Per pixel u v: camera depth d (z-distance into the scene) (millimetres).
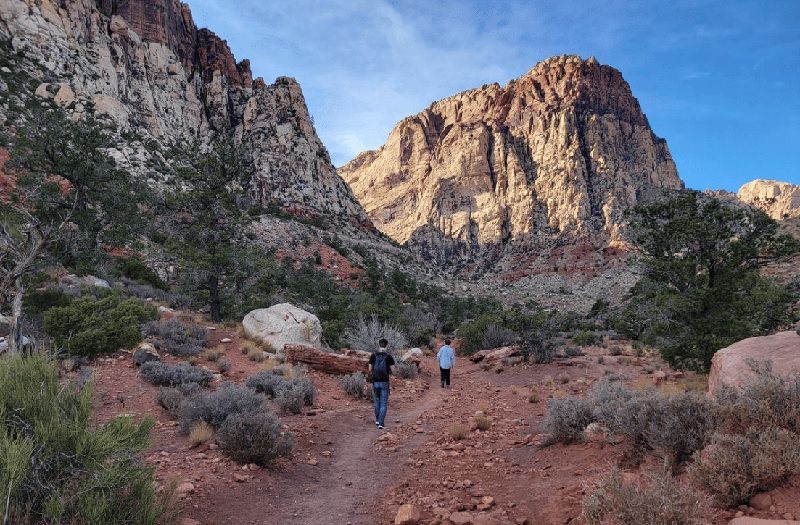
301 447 8234
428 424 10430
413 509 4906
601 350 25438
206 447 7387
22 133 38062
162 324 17562
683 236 15734
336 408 11812
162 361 13867
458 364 23000
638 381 13766
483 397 13742
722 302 15062
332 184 199125
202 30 198500
